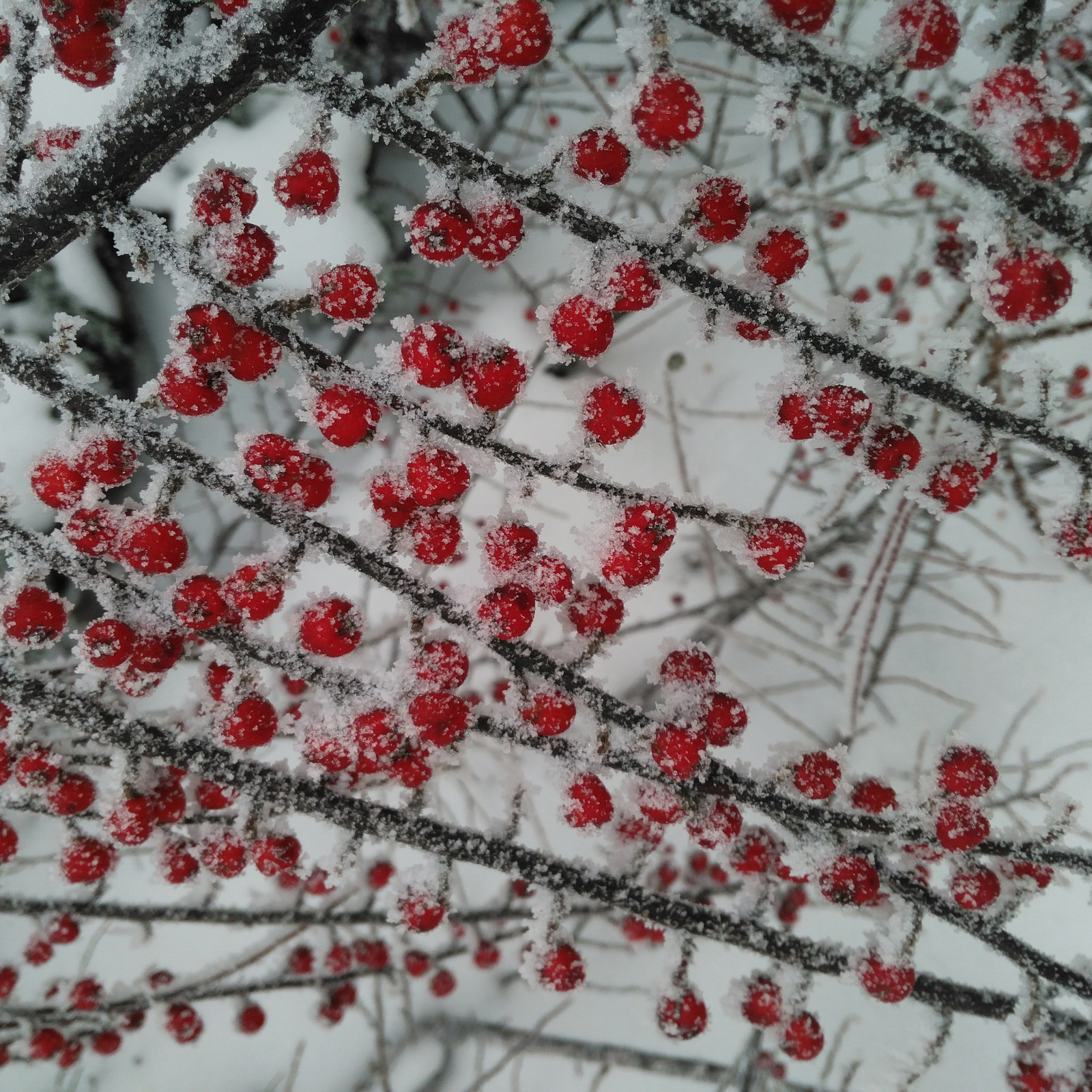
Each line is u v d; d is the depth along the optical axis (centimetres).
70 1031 19
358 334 30
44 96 23
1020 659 26
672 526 11
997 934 14
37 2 10
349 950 21
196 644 14
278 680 19
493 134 31
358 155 28
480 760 28
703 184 10
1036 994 14
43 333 24
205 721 13
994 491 24
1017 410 11
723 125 32
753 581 29
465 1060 24
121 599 12
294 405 30
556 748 13
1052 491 26
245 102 27
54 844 25
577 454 11
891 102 10
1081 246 10
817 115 30
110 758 14
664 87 10
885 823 13
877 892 14
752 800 13
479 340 11
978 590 27
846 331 11
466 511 31
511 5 9
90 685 12
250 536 30
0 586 11
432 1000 25
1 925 25
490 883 27
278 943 20
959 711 26
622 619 13
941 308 28
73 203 10
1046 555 26
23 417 23
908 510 22
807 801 13
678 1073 22
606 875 14
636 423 11
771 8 9
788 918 20
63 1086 23
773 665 29
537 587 12
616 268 11
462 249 10
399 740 12
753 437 30
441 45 10
